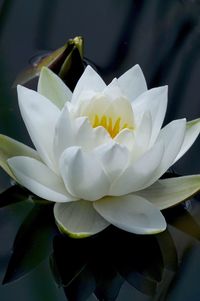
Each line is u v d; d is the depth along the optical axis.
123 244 1.17
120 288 1.15
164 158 1.17
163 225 1.15
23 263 1.16
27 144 1.22
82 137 1.15
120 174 1.15
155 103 1.18
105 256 1.17
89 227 1.15
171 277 1.16
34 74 1.28
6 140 1.18
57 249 1.17
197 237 1.18
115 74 1.31
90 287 1.15
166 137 1.18
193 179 1.18
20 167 1.15
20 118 1.25
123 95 1.17
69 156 1.13
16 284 1.14
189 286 1.15
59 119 1.14
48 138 1.17
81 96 1.17
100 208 1.16
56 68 1.29
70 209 1.16
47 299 1.14
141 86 1.21
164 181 1.18
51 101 1.21
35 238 1.17
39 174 1.16
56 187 1.16
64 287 1.15
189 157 1.24
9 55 1.30
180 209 1.20
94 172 1.14
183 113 1.28
